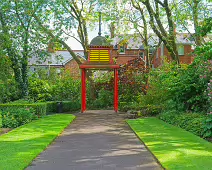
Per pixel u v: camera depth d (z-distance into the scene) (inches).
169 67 799.1
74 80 1075.9
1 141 374.0
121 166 265.4
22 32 767.1
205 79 502.0
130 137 419.5
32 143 361.1
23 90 887.7
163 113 626.2
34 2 761.6
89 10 963.3
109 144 368.8
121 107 864.3
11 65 824.3
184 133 426.9
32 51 815.1
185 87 550.9
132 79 927.0
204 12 794.2
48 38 799.1
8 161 272.4
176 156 286.8
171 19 846.5
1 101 834.2
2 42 739.4
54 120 609.6
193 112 553.3
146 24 968.3
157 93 717.3
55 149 339.0
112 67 798.5
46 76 1169.4
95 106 963.3
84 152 323.3
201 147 327.9
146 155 306.8
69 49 974.4
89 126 538.9
